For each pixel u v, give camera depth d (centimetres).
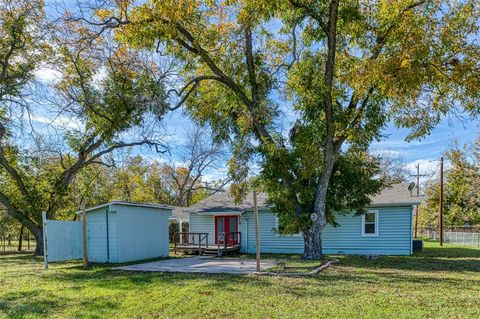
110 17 1455
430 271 1134
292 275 1014
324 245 1856
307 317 602
